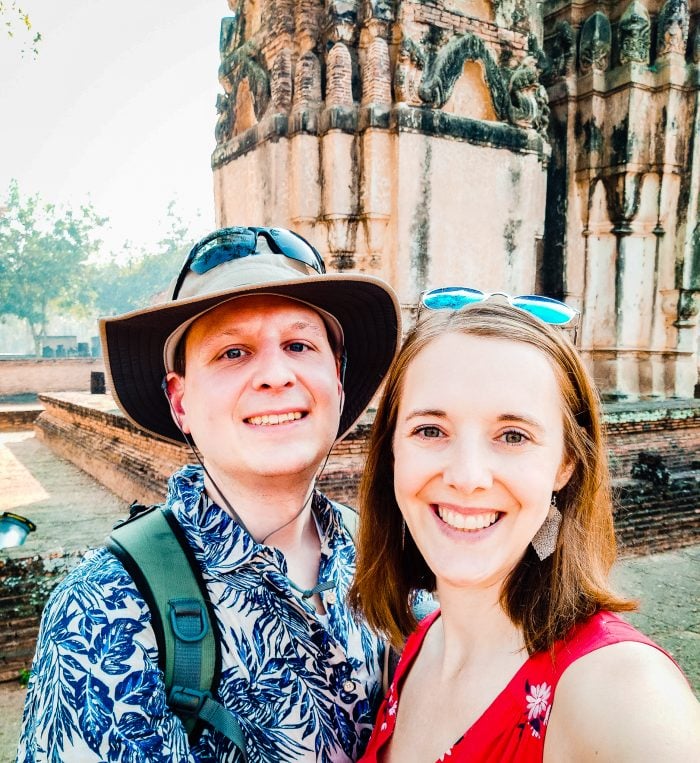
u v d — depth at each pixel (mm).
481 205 7883
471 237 7840
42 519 6613
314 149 7348
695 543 6941
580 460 1137
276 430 1268
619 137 9367
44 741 1006
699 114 9531
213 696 1104
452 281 7750
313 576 1415
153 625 1097
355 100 7371
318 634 1223
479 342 1081
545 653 1004
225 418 1256
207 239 1367
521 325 1104
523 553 1116
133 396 1487
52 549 5082
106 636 1048
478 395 1044
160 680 1065
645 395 10055
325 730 1197
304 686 1188
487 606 1135
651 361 10016
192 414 1322
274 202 7523
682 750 765
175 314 1269
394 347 1562
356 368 1623
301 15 7332
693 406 8789
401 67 7184
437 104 7449
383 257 7473
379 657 1430
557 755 914
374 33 7137
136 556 1159
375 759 1184
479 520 1070
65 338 38844
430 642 1320
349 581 1436
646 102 9391
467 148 7715
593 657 928
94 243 43656
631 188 9508
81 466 9844
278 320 1282
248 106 8469
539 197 8461
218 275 1293
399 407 1193
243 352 1285
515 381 1047
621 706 837
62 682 1016
